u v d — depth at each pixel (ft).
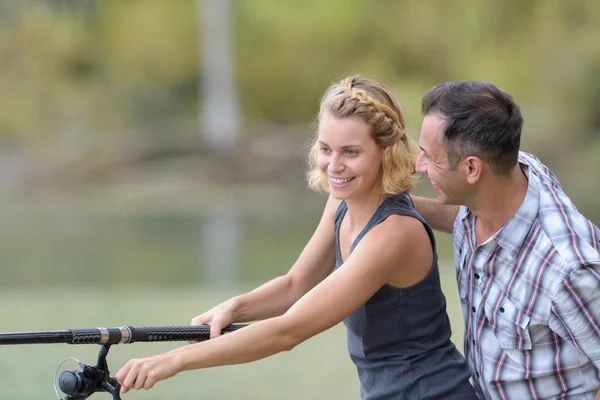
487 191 26.27
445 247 117.60
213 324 28.04
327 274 30.37
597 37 256.73
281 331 25.43
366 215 27.27
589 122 254.47
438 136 26.18
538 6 262.06
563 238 25.40
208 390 45.01
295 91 293.23
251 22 292.61
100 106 286.05
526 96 262.67
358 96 26.48
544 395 26.12
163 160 252.42
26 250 150.30
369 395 27.58
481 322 26.89
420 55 276.82
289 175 239.91
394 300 26.84
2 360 48.24
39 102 284.41
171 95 301.84
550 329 25.81
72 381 24.94
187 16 297.33
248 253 142.20
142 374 24.16
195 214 201.26
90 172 247.29
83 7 306.76
